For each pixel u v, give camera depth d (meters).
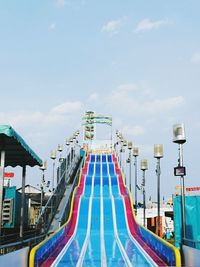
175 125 16.72
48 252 19.55
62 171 42.28
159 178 23.55
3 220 23.39
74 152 57.69
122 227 35.09
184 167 16.09
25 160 18.67
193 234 21.77
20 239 17.08
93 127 95.31
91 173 57.50
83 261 18.75
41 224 27.91
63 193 39.88
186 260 13.97
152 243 22.72
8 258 10.65
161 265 17.41
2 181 13.31
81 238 29.72
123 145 54.25
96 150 79.75
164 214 48.28
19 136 14.01
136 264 17.98
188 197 22.42
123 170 55.16
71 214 36.53
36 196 46.28
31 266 13.63
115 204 41.28
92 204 41.09
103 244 26.34
